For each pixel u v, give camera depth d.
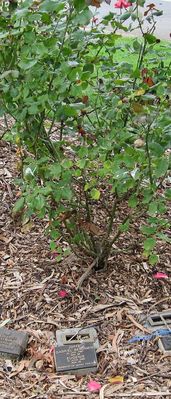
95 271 2.48
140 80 2.21
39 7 1.81
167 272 2.49
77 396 1.88
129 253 2.60
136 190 2.22
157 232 2.21
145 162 2.01
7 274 2.46
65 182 2.05
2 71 2.06
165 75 2.28
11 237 2.68
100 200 2.86
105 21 2.15
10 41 2.00
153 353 2.07
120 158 1.97
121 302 2.32
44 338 2.14
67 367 1.99
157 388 1.91
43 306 2.29
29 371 2.00
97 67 2.30
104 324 2.21
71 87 1.90
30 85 1.92
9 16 1.99
